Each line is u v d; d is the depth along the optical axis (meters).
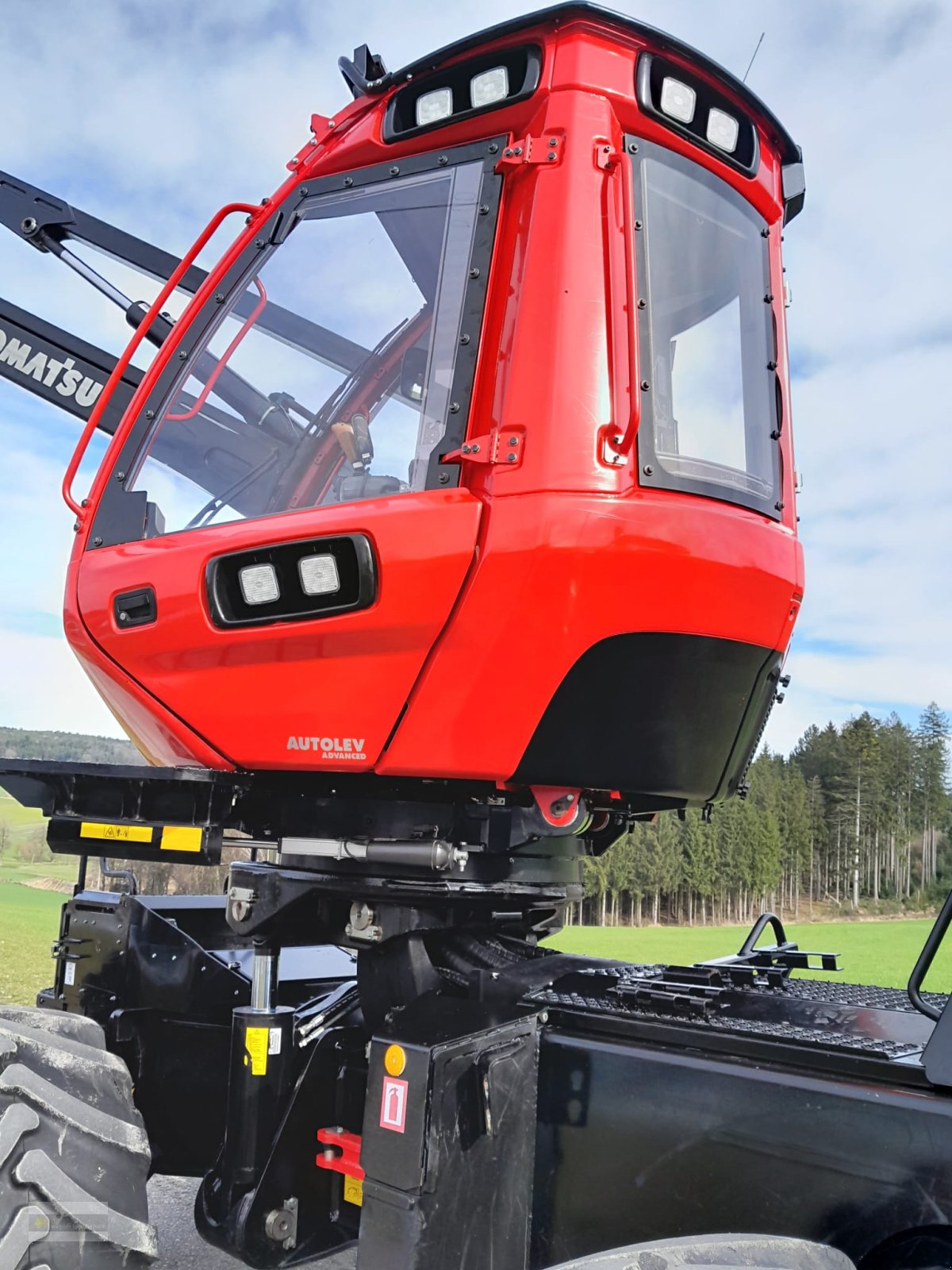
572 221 1.91
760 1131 1.46
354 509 1.99
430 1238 1.60
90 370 3.19
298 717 2.06
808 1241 1.32
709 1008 1.71
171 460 2.34
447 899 2.10
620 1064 1.63
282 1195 2.20
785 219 2.44
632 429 1.85
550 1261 1.64
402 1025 1.76
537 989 1.88
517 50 2.02
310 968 3.10
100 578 2.35
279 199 2.31
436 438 1.97
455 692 1.90
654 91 2.00
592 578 1.81
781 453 2.17
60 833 2.38
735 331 2.14
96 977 2.83
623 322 1.90
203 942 3.02
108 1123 1.81
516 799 2.12
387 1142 1.66
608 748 1.90
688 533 1.88
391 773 1.98
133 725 2.38
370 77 2.21
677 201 2.04
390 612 1.92
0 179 3.35
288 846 2.16
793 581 2.08
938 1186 1.31
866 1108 1.38
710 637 1.92
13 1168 1.66
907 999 1.79
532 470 1.85
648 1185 1.56
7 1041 1.76
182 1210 3.21
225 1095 2.70
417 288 2.10
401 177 2.15
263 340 2.28
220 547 2.15
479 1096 1.67
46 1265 1.65
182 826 2.16
